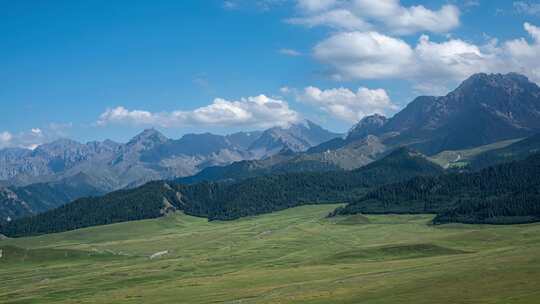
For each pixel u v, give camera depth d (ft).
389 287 558.97
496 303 424.46
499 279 530.68
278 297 557.33
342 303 496.64
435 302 454.81
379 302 479.82
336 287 595.47
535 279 509.35
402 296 497.87
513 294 452.76
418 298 479.41
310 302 515.50
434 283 553.64
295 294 568.00
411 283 569.64
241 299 582.35
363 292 542.57
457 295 474.08
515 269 577.84
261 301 541.75
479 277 555.69
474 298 453.99
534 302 414.41
